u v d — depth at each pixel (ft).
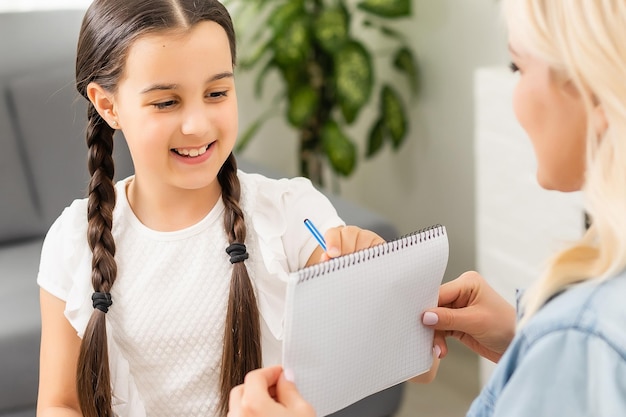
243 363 3.51
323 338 2.77
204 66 3.25
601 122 2.33
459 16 8.74
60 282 3.61
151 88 3.23
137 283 3.56
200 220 3.63
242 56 9.25
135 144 3.34
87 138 3.69
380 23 9.82
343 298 2.79
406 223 9.96
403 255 2.94
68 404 3.61
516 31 2.43
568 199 6.27
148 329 3.51
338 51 8.80
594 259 2.45
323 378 2.82
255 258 3.61
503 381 2.44
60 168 7.62
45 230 7.64
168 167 3.34
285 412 2.59
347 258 2.80
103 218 3.58
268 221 3.67
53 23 7.95
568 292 2.40
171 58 3.21
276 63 8.90
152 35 3.21
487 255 7.29
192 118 3.26
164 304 3.53
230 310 3.50
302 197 3.82
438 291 3.18
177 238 3.59
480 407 2.51
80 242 3.63
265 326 3.62
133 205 3.67
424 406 7.68
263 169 7.61
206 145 3.33
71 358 3.61
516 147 6.72
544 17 2.35
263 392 2.62
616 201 2.29
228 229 3.59
